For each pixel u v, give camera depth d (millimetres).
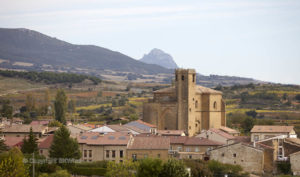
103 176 168250
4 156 146625
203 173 164750
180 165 147625
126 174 151500
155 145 185500
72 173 171000
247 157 183125
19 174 141125
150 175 142375
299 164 184375
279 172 185875
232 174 171250
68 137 176500
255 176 173375
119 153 184625
